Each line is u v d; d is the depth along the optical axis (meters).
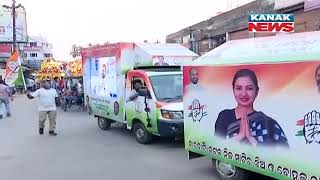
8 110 20.61
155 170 9.20
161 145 12.04
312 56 5.93
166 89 12.07
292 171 6.33
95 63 15.80
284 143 6.43
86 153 11.17
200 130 8.34
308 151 6.04
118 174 8.95
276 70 6.48
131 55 13.67
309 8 14.33
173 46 14.16
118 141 12.87
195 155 8.84
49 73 32.06
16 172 9.33
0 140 13.43
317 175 5.92
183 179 8.42
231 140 7.54
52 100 14.42
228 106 7.55
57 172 9.26
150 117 11.91
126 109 13.20
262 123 6.82
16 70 28.70
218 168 8.23
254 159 7.05
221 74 7.66
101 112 15.32
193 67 8.41
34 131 15.30
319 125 5.84
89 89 16.56
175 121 11.36
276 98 6.51
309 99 5.96
